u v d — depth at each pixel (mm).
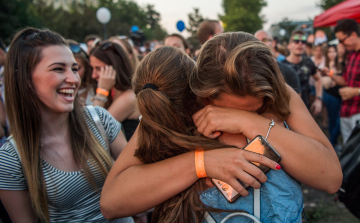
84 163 1170
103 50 2080
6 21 17344
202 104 892
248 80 692
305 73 3400
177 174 799
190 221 828
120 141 1395
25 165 1066
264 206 770
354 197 1603
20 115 1085
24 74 1054
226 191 776
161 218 864
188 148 801
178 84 823
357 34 2898
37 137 1098
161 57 838
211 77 747
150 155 857
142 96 790
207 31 3162
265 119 805
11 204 1099
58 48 1090
